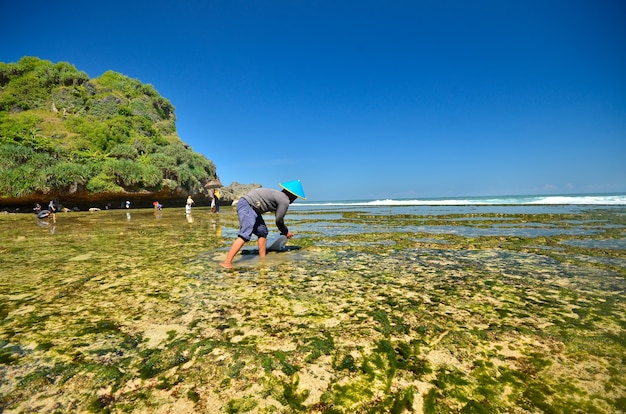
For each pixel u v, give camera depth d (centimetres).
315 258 491
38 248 629
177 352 199
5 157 2812
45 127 3878
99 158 3566
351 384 167
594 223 979
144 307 280
